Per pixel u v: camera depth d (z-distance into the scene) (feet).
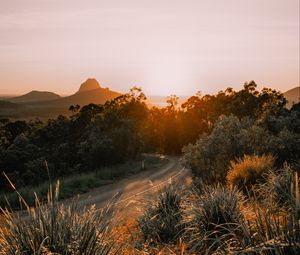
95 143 164.25
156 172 150.82
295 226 10.48
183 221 21.71
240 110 227.81
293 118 77.61
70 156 169.17
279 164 54.95
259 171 36.52
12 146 166.09
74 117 226.58
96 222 14.24
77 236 13.56
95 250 13.41
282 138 60.75
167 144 345.92
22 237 13.23
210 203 20.75
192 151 72.79
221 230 18.51
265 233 11.21
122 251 14.78
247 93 228.22
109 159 165.68
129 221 26.58
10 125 265.34
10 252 12.98
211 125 296.10
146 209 26.81
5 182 131.03
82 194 90.12
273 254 10.16
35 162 146.20
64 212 14.30
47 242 13.03
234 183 36.37
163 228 23.08
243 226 11.89
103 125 180.04
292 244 10.12
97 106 238.27
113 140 168.96
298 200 11.38
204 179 66.03
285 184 21.24
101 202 73.20
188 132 336.29
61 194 83.35
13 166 150.10
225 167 64.23
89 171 155.12
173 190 28.50
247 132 64.59
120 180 124.57
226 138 66.95
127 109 228.22
